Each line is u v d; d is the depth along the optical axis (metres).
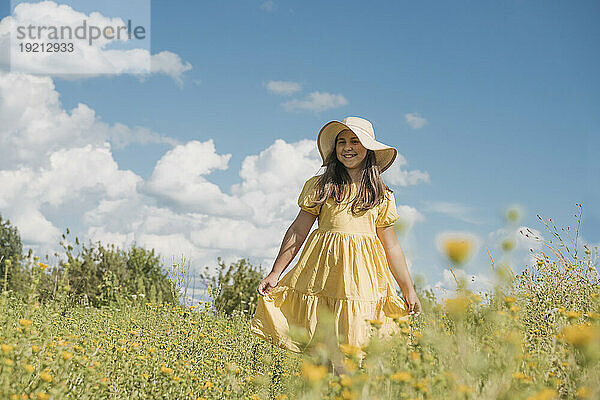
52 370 2.71
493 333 2.52
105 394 2.89
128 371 3.20
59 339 3.48
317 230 4.11
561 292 4.71
